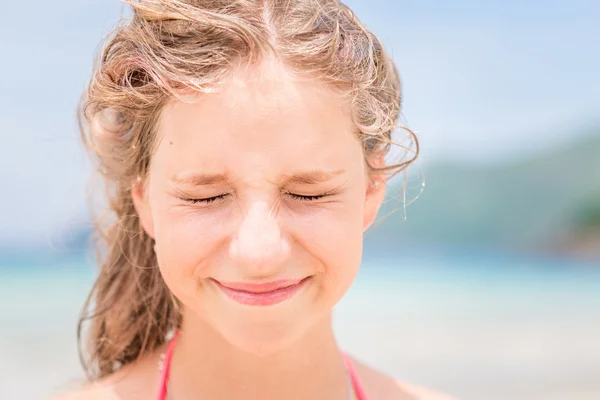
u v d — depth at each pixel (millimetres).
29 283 10203
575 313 9297
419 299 10266
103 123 2121
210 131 1541
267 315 1566
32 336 7047
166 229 1641
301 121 1553
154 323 2168
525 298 10602
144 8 1772
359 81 1732
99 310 2326
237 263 1526
